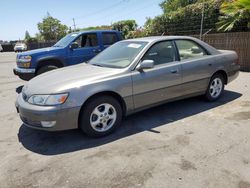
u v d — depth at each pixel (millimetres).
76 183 2756
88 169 3018
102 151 3445
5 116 5094
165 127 4191
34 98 3568
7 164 3197
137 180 2768
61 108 3443
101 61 4688
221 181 2703
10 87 8102
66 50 7801
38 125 3531
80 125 3750
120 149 3480
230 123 4254
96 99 3738
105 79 3797
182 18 12422
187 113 4816
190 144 3555
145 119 4578
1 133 4203
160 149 3436
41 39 43969
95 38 8492
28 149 3598
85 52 8164
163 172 2896
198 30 11766
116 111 3967
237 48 9266
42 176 2908
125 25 20844
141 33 15562
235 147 3432
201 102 5453
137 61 4152
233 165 2998
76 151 3477
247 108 4973
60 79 3844
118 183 2729
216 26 10773
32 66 7273
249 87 6617
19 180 2848
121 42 5059
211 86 5359
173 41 4730
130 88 4008
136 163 3107
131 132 4035
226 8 9773
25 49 37344
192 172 2881
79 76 3881
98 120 3822
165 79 4410
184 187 2623
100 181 2775
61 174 2936
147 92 4227
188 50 4945
